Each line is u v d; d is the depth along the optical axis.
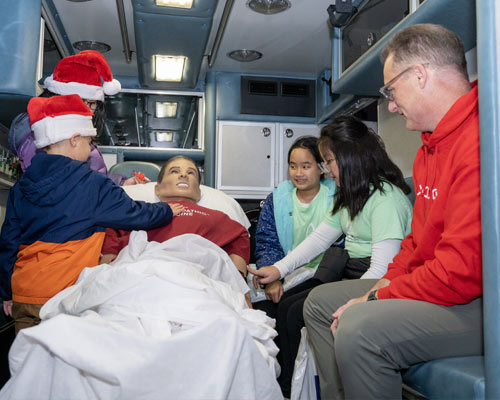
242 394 1.16
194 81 4.00
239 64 4.04
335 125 1.91
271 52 3.79
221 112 4.19
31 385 1.12
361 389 1.19
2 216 3.02
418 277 1.26
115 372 1.05
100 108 2.06
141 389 1.06
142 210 1.68
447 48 1.35
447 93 1.35
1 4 2.62
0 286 1.66
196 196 2.18
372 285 1.59
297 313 1.91
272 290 2.21
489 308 1.00
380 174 1.88
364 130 1.92
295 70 4.17
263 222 2.53
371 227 1.85
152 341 1.11
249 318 1.48
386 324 1.20
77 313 1.40
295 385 1.81
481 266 1.12
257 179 4.19
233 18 3.26
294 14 3.19
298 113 4.27
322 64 4.03
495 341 0.99
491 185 1.01
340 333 1.24
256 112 4.22
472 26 2.02
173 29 3.07
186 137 4.51
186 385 1.11
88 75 1.99
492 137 1.01
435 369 1.17
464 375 1.07
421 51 1.36
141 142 4.47
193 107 4.38
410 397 1.37
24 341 1.24
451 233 1.16
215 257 1.71
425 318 1.21
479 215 1.12
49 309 1.45
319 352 1.58
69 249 1.57
